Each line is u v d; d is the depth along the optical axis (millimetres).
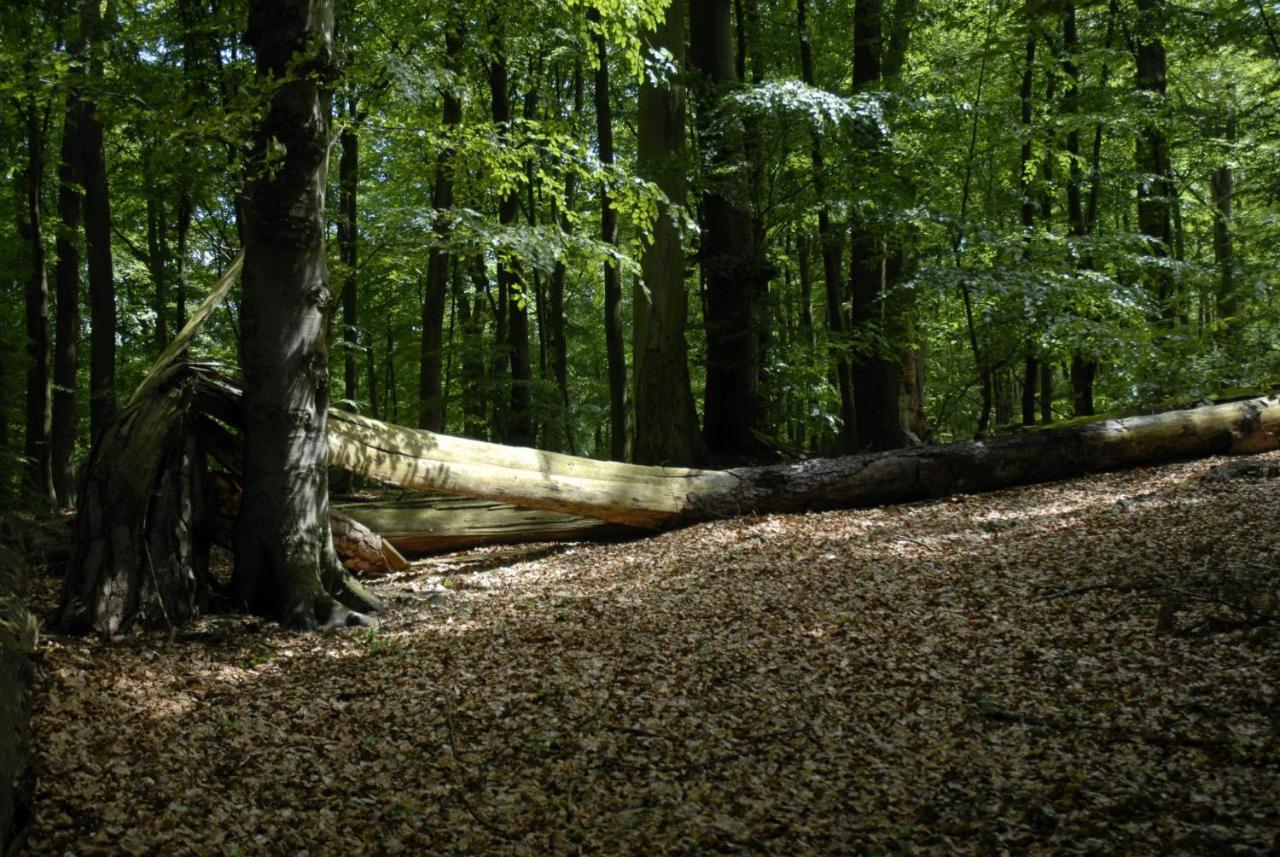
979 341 17453
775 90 13695
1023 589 7688
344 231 17234
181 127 6812
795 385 17281
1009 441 12859
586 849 4199
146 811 4277
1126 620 6621
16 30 8641
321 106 7793
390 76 8875
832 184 14953
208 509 8188
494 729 5570
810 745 5270
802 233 19828
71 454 15727
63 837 3965
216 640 7117
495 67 16578
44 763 4516
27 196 15781
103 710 5391
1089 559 8281
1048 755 4883
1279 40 14734
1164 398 14258
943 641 6742
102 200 15008
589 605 8266
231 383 8328
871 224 14828
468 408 21312
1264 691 5160
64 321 15727
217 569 10312
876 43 16812
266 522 7773
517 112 20578
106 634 6945
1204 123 17234
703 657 6715
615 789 4828
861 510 12164
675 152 14383
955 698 5746
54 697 5371
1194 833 3902
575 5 10234
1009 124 15352
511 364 20438
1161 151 17859
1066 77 16828
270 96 7039
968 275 14164
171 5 13094
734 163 14734
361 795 4707
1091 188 17859
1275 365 14328
